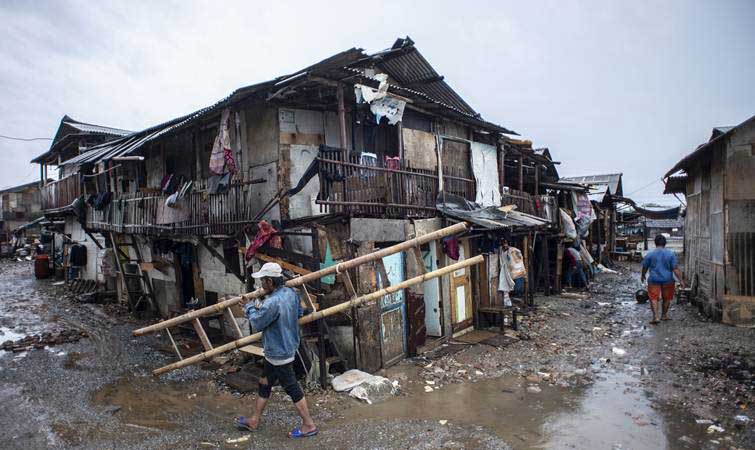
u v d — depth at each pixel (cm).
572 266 1703
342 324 741
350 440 509
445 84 1241
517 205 1398
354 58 915
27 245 3528
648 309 1248
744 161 991
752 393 616
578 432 519
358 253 741
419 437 512
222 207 878
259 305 525
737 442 485
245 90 766
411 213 902
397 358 798
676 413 566
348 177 771
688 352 815
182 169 1170
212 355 648
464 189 1143
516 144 1460
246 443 511
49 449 512
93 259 1864
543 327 1052
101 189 1550
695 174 1307
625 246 3114
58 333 1100
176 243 1164
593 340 926
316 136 903
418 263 592
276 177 849
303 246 841
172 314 1154
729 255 1009
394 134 1020
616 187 2836
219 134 846
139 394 689
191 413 609
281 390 669
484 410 589
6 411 627
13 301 1623
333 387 657
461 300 996
